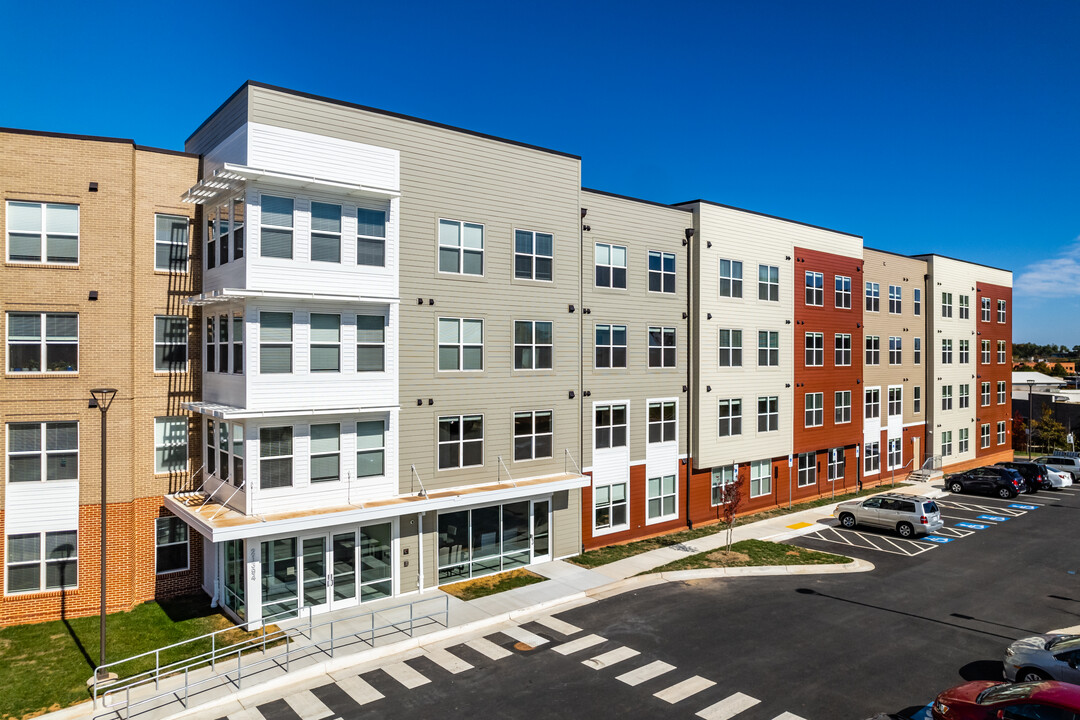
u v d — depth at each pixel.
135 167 19.00
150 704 13.21
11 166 17.47
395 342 19.44
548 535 23.34
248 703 13.38
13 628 17.16
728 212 29.67
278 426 17.47
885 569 22.86
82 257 18.12
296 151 17.70
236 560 17.77
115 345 18.42
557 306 23.48
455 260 20.86
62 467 17.98
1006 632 17.09
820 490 35.25
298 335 17.72
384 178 19.25
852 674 14.63
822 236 34.59
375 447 19.22
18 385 17.52
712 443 28.95
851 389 36.59
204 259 19.64
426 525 20.12
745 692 13.80
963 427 46.44
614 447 25.91
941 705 11.48
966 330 46.78
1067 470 43.72
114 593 18.30
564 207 23.66
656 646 16.12
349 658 15.14
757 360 31.05
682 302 28.34
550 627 17.39
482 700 13.48
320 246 18.03
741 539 26.64
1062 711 10.01
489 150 21.62
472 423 21.33
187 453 19.88
